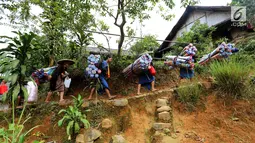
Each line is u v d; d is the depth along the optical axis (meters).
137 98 4.31
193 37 10.30
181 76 5.27
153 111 4.11
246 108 3.74
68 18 5.57
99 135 3.36
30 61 5.28
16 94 3.91
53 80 4.70
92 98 4.93
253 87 4.18
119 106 3.97
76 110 3.45
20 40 4.19
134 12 5.80
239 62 4.75
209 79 4.88
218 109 3.87
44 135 3.56
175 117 3.87
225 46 5.46
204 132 3.38
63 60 4.71
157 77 6.27
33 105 4.23
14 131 2.80
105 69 4.77
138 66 4.79
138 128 3.68
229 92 4.09
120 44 6.40
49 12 6.23
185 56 5.37
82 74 5.84
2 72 4.06
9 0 5.76
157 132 3.42
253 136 3.17
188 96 4.16
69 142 3.28
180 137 3.31
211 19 12.11
